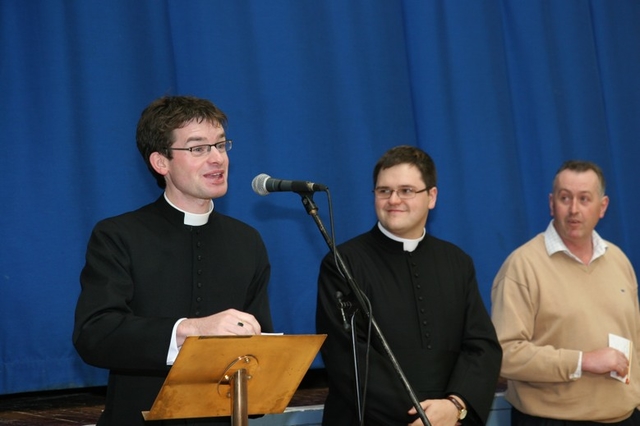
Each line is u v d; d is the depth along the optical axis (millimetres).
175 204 2559
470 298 3146
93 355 2234
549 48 4688
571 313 3463
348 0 4262
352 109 4207
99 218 3672
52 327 3572
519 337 3430
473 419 2893
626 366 3301
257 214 3957
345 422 2953
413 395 2355
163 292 2443
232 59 3977
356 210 4156
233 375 1979
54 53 3664
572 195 3527
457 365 2977
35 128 3623
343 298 2996
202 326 2115
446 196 4301
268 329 2551
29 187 3592
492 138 4430
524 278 3520
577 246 3580
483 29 4504
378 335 2434
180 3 3945
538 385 3451
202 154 2457
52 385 3557
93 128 3693
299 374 2078
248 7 4031
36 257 3572
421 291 3066
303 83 4105
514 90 4664
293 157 4047
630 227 4758
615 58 4875
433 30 4391
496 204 4395
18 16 3650
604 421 3410
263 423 3447
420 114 4359
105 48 3742
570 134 4664
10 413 3387
